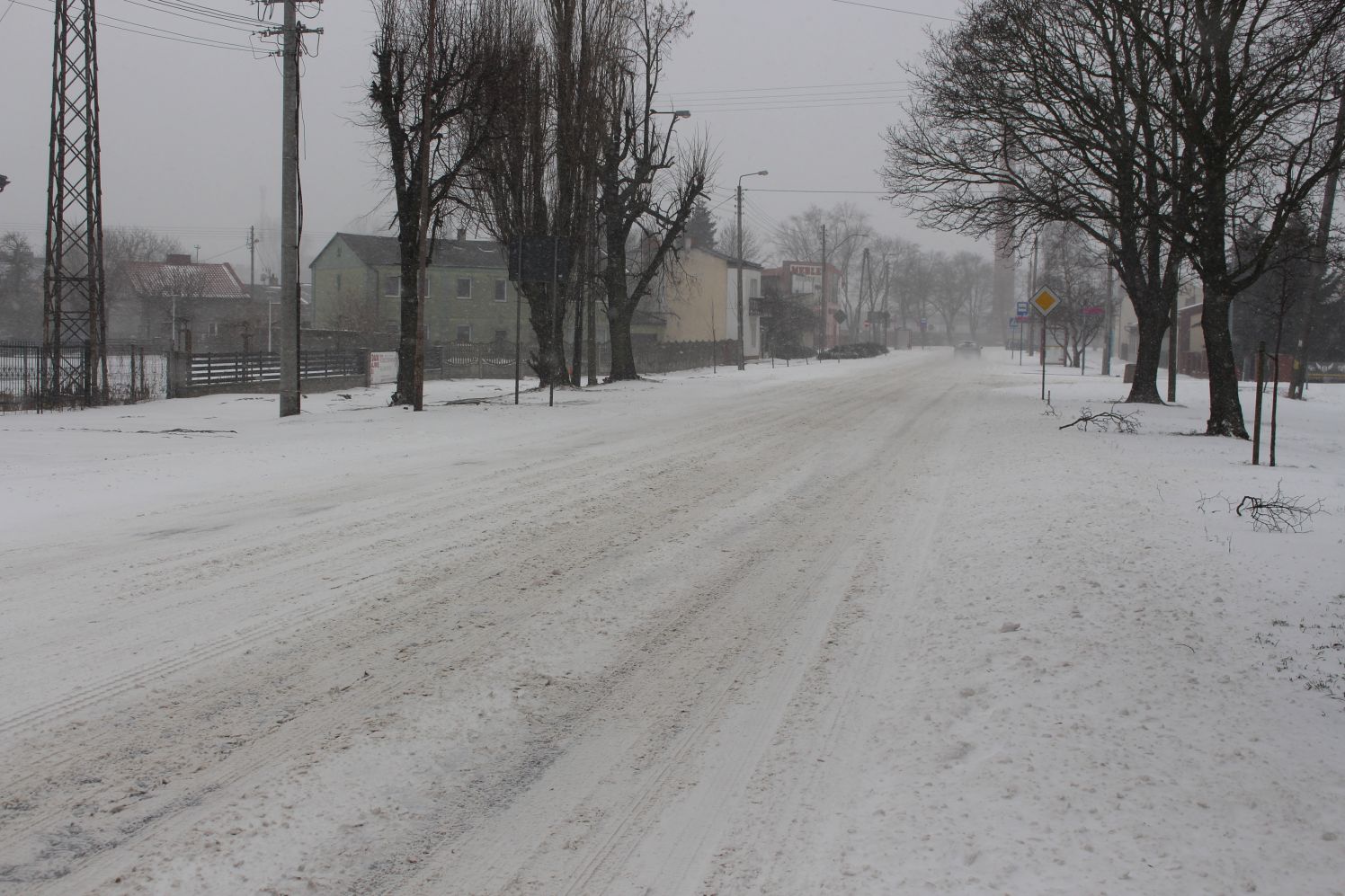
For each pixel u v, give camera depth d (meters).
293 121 20.97
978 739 4.30
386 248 65.06
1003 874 3.20
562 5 28.84
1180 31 16.25
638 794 3.90
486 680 5.11
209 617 6.04
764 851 3.46
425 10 22.62
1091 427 18.02
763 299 77.69
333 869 3.32
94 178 27.94
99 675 5.01
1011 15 19.89
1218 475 11.72
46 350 27.89
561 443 15.35
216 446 15.02
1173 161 17.02
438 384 37.91
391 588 6.80
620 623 6.16
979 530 8.83
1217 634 5.61
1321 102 14.47
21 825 3.54
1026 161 22.11
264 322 69.19
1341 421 22.39
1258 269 16.44
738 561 7.80
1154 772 3.89
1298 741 4.16
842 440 16.05
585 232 30.33
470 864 3.38
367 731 4.43
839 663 5.45
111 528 8.65
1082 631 5.71
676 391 29.66
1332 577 6.77
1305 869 3.17
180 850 3.40
